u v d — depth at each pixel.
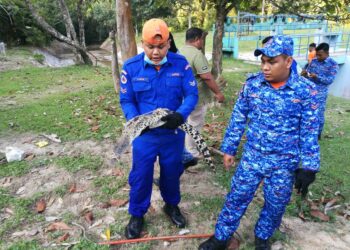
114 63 7.92
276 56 2.35
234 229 2.97
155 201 3.87
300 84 2.47
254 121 2.65
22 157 4.89
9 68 13.77
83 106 7.52
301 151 2.60
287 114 2.51
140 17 26.61
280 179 2.68
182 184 4.26
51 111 7.13
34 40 20.80
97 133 5.84
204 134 5.91
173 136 3.04
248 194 2.81
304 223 3.54
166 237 3.24
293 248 3.18
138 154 3.01
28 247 3.15
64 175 4.44
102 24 32.09
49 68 13.70
